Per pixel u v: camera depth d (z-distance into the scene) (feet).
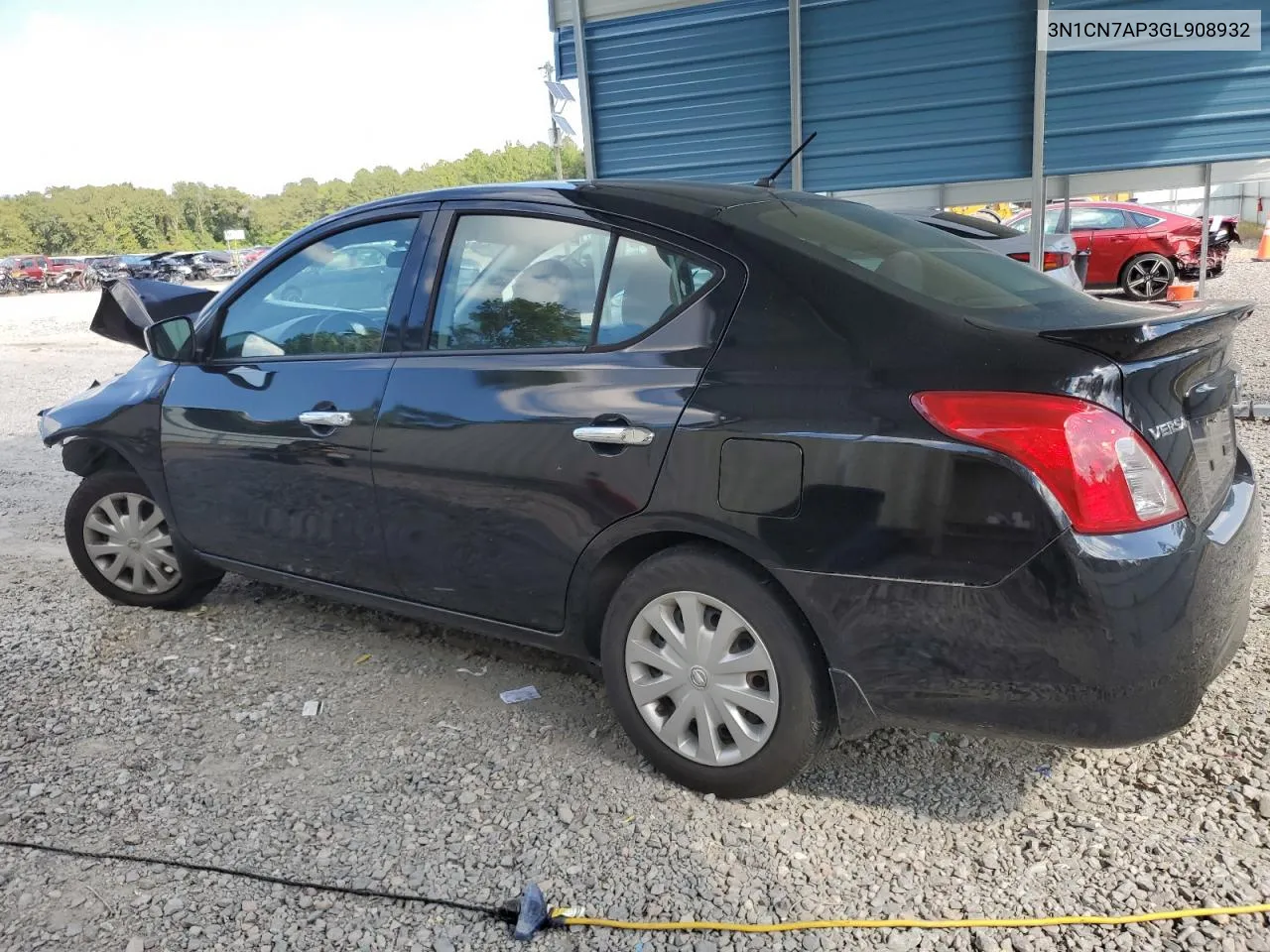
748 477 8.21
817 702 8.41
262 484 11.88
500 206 10.48
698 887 7.97
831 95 25.04
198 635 13.35
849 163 25.35
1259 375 25.49
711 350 8.66
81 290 165.78
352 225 11.73
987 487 7.27
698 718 8.98
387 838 8.72
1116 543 7.06
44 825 9.02
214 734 10.65
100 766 10.03
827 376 7.99
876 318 8.04
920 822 8.70
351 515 11.10
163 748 10.37
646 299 9.21
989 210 64.23
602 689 11.48
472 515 10.04
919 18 23.77
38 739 10.61
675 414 8.62
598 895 7.91
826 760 9.74
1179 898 7.54
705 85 26.17
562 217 9.95
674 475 8.61
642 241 9.36
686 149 26.81
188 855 8.55
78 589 15.28
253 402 11.86
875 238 9.69
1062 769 9.39
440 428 10.14
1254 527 8.52
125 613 14.17
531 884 8.06
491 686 11.63
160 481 13.05
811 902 7.74
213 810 9.20
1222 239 47.65
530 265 10.07
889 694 8.00
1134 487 7.14
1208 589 7.44
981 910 7.57
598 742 10.25
